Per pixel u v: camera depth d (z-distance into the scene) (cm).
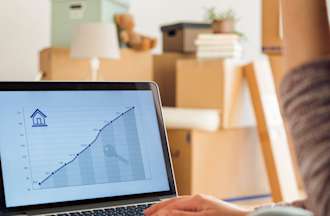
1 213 91
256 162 283
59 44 287
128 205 102
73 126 102
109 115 106
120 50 281
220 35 277
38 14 319
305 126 45
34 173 96
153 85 113
